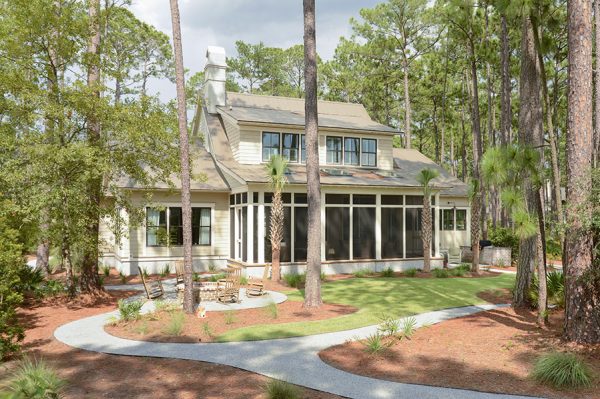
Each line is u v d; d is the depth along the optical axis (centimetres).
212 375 797
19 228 1291
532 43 1279
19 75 1336
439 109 4784
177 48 1305
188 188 1321
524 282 1326
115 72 1525
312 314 1302
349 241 2245
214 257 2309
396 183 2322
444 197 2911
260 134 2344
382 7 3688
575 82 918
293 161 2406
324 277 2027
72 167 1300
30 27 1374
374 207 2316
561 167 3155
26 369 747
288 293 1675
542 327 1067
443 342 980
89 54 1467
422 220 2278
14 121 1409
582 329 898
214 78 2697
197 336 1062
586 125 909
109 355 922
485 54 2822
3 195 1227
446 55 4003
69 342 1018
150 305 1454
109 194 1886
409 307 1391
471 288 1741
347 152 2545
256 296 1608
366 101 4762
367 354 905
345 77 4588
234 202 2272
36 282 1582
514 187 1030
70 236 1335
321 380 761
